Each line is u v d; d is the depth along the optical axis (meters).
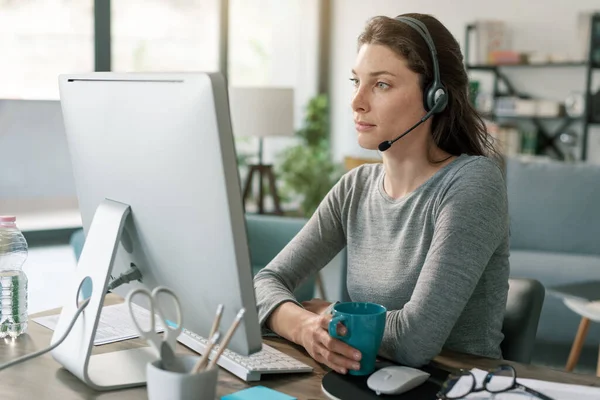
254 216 3.35
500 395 0.96
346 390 1.03
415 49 1.32
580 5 5.27
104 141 1.07
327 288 3.58
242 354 0.94
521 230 3.68
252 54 6.65
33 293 4.16
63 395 1.01
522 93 5.70
